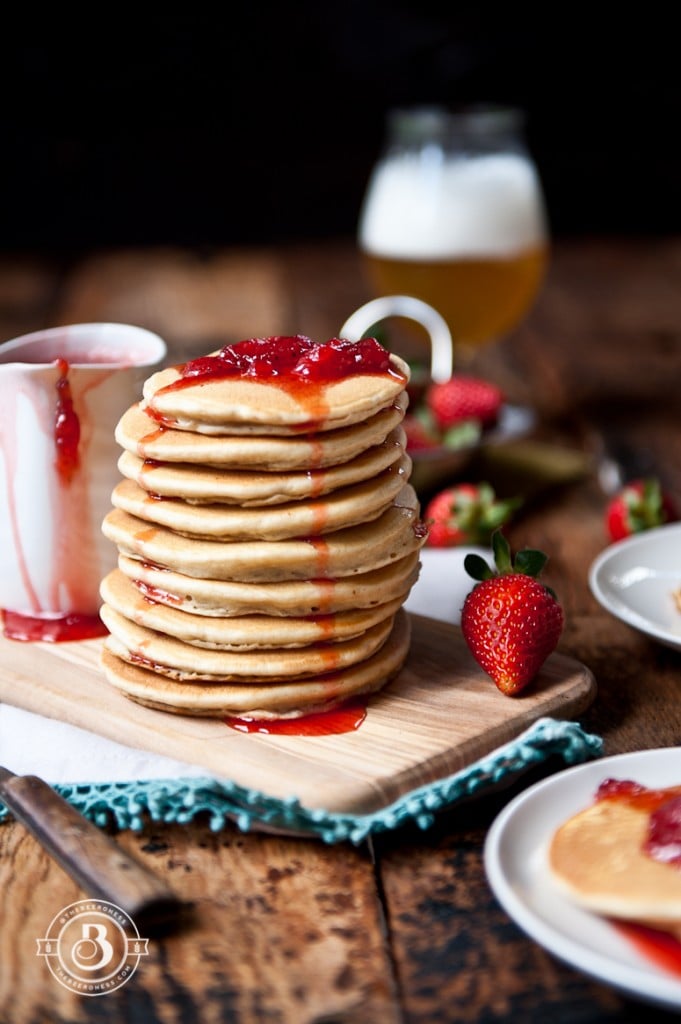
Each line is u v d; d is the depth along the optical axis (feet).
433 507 2.69
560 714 2.03
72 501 2.22
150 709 2.01
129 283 5.04
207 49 6.91
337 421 1.94
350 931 1.71
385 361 2.05
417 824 1.86
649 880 1.62
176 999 1.63
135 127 7.04
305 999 1.63
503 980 1.65
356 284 4.97
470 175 3.34
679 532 2.42
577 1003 1.62
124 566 2.02
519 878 1.68
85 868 1.72
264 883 1.77
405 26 6.89
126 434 2.01
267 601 1.95
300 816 1.80
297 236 7.29
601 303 4.67
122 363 2.31
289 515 1.94
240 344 2.06
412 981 1.65
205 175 7.17
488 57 6.93
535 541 2.71
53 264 5.49
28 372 2.17
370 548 1.98
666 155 7.07
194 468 1.98
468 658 2.15
